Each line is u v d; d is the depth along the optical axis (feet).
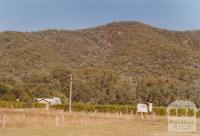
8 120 150.51
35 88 434.30
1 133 112.57
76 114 246.27
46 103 350.84
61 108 337.31
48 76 472.85
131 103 443.73
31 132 119.14
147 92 447.01
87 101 449.89
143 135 124.57
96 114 269.03
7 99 390.63
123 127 159.43
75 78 468.75
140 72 627.05
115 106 333.21
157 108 310.24
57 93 430.61
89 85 458.91
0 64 565.12
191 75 554.46
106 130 139.03
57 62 652.48
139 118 260.42
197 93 421.18
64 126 151.94
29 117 174.91
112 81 475.31
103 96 454.81
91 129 141.38
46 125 151.12
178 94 433.07
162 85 454.40
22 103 336.08
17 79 495.41
